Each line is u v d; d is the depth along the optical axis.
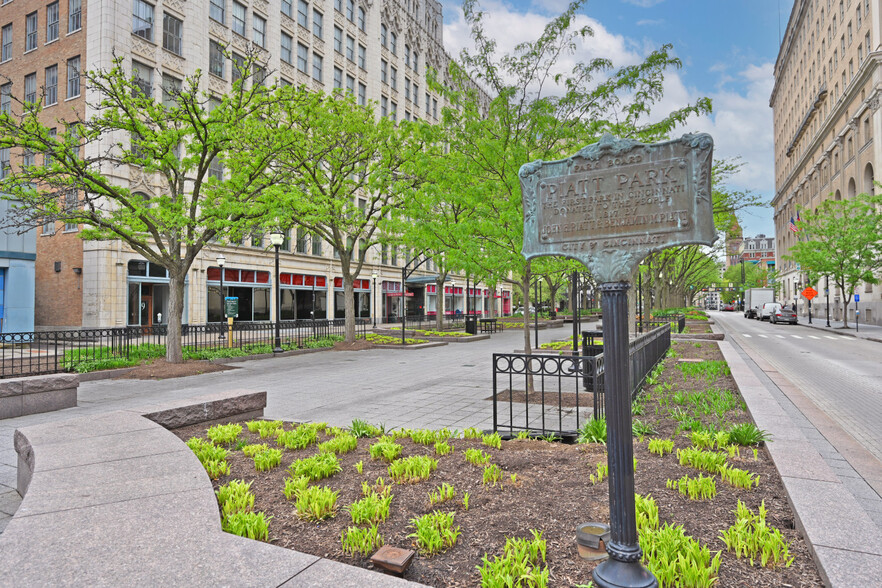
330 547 3.08
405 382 12.33
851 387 11.73
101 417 5.72
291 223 19.81
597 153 2.81
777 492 3.85
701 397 7.72
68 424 5.43
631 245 2.67
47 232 28.38
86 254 26.47
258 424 6.22
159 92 27.55
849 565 2.58
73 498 3.42
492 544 3.12
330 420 8.04
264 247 34.56
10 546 2.72
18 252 20.50
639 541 2.86
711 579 2.54
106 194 13.88
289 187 18.22
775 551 2.80
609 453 2.40
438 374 13.79
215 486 4.16
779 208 82.19
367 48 44.78
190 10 29.50
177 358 15.04
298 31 37.00
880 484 4.57
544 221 3.00
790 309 45.78
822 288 56.16
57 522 3.03
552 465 4.65
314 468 4.32
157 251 28.20
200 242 15.55
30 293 20.89
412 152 19.48
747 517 3.34
